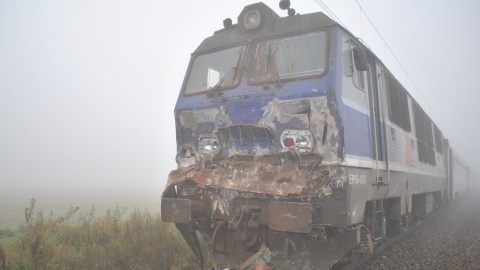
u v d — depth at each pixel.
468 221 16.80
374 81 7.46
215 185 5.83
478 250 10.02
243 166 5.76
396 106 8.78
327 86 5.54
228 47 6.91
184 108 6.73
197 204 5.88
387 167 7.50
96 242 8.96
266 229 5.80
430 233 12.62
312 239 5.21
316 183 5.29
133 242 8.38
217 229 5.89
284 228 5.01
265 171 5.56
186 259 7.96
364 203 5.96
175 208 5.88
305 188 5.19
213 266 7.03
